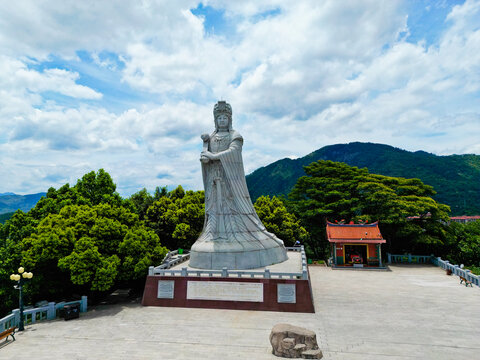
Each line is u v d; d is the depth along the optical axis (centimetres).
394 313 1945
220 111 2689
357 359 1342
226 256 2364
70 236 2211
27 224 2747
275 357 1374
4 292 2306
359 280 2928
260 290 2067
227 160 2564
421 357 1356
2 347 1532
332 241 3553
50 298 2570
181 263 2828
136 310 2095
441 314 1916
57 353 1453
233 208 2545
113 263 2169
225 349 1466
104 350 1480
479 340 1530
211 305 2102
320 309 2044
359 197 4416
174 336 1633
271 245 2650
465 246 3794
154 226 3816
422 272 3306
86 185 3453
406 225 3831
